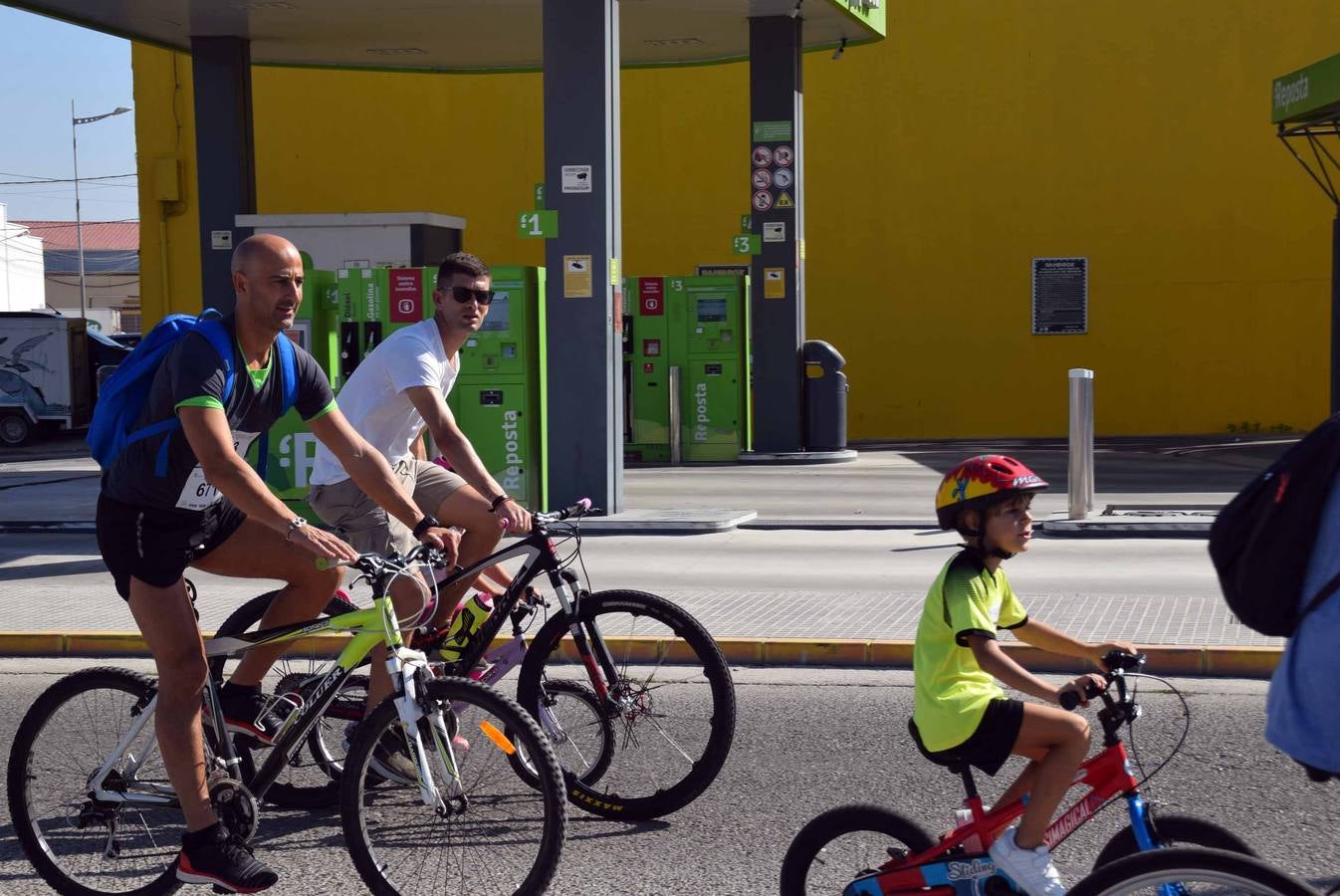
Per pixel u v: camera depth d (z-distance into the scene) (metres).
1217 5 23.27
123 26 17.70
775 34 17.95
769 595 9.20
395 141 25.34
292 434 12.96
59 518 13.76
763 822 5.24
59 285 85.94
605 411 12.61
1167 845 3.49
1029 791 3.61
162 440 4.21
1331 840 4.91
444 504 5.61
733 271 24.47
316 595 4.81
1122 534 11.81
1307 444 3.06
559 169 12.54
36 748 4.71
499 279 13.85
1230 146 23.41
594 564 10.57
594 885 4.65
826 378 18.81
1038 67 23.61
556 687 5.40
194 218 25.59
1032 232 23.83
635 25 18.45
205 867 4.30
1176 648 7.36
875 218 24.12
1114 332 23.81
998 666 3.57
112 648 8.19
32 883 4.77
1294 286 23.47
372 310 13.76
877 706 6.86
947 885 3.67
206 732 4.68
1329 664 2.98
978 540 3.72
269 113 25.50
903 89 23.91
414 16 17.53
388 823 4.48
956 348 24.11
